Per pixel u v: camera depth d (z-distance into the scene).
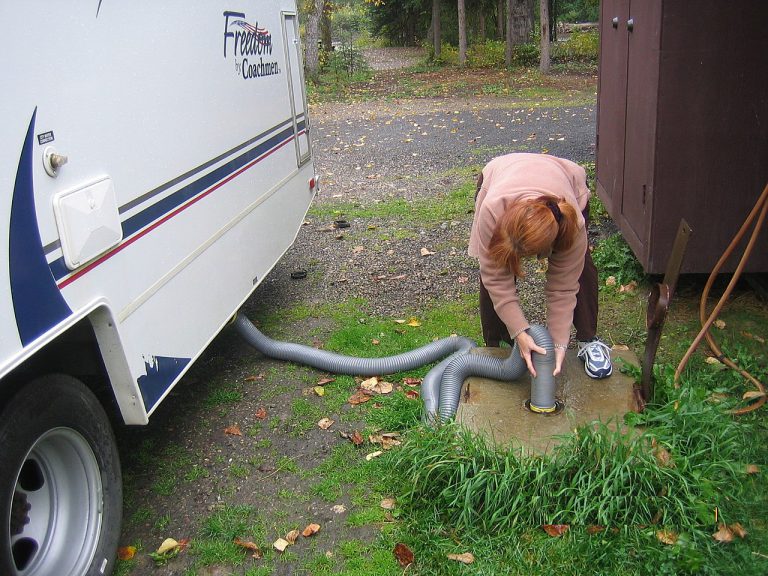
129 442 3.63
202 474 3.36
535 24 28.30
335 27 45.34
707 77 4.16
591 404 3.38
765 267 4.46
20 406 2.23
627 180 5.07
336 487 3.20
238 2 4.00
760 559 2.55
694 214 4.39
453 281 5.45
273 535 2.95
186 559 2.85
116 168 2.72
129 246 2.82
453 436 3.10
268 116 4.53
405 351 4.40
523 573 2.61
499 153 9.73
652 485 2.79
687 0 4.06
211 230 3.64
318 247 6.38
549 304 3.21
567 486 2.87
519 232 2.66
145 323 2.95
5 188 2.10
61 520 2.49
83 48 2.53
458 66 23.12
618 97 5.32
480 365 3.62
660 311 3.14
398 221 6.98
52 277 2.32
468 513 2.83
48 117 2.31
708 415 3.09
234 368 4.36
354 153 10.42
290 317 5.00
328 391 4.02
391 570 2.70
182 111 3.29
